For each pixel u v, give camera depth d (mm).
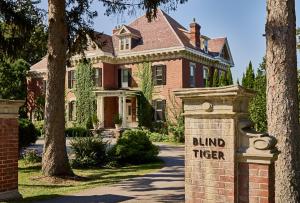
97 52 36625
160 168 14875
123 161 16312
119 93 35281
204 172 6066
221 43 39938
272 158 5551
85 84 38094
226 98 5867
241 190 5781
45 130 12281
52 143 12117
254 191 5668
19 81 39156
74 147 15805
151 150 17000
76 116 38656
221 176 5898
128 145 16406
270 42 7102
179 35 35188
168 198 8891
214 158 5988
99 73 37250
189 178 6203
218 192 5910
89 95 37875
